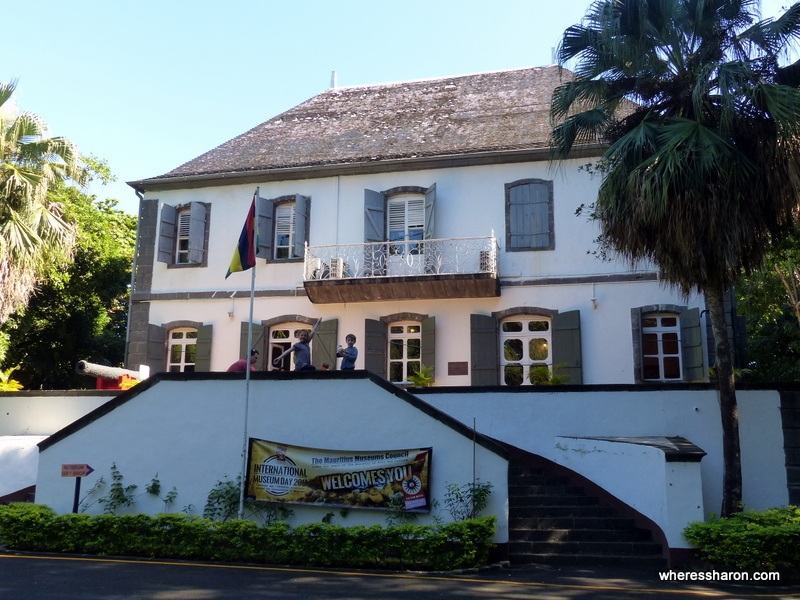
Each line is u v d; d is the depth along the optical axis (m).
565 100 11.93
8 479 13.33
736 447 10.95
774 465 11.92
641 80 11.64
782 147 10.25
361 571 9.48
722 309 11.27
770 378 19.11
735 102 10.34
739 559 9.23
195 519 10.58
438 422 10.64
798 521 9.66
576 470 12.42
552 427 13.03
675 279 11.15
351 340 13.88
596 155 17.53
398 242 17.62
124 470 11.59
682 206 10.30
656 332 16.78
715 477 12.17
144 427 11.70
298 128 21.64
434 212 17.86
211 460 11.36
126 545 10.47
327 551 9.80
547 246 17.42
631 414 12.72
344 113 21.98
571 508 11.38
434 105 21.23
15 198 16.00
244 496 11.05
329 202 19.02
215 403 11.55
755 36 11.02
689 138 10.39
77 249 22.61
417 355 17.95
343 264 18.16
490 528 9.81
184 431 11.55
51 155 16.78
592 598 8.16
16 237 15.44
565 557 10.09
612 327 16.75
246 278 19.11
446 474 10.45
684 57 11.49
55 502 11.70
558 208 17.53
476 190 18.09
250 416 11.37
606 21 11.05
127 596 8.07
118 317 29.05
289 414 11.24
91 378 25.81
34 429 15.41
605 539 10.61
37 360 25.41
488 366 17.09
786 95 9.93
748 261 10.98
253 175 19.36
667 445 10.50
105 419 11.84
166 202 20.20
